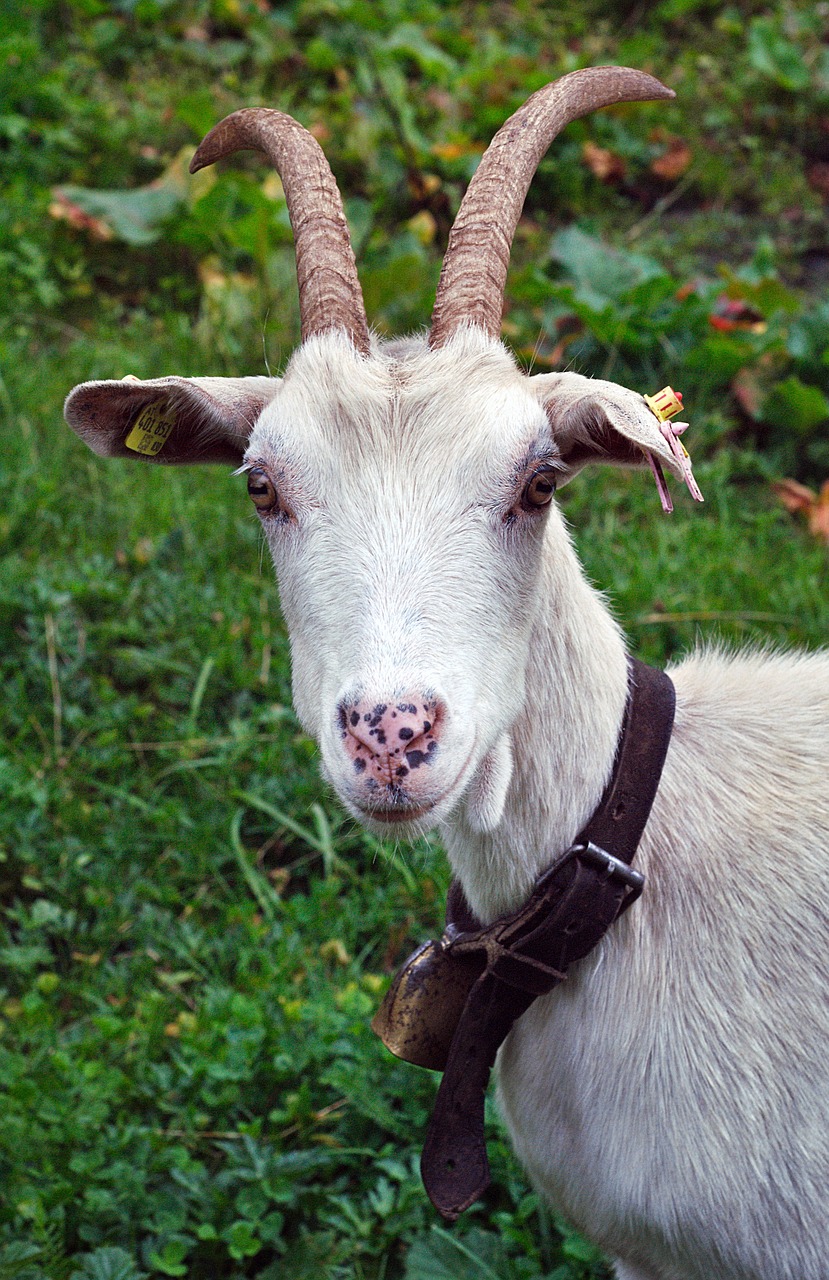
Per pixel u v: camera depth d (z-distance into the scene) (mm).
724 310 5031
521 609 1928
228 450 2340
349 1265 2572
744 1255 2027
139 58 6578
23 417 4570
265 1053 2850
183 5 6766
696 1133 2002
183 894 3340
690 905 2064
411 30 6492
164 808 3420
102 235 5367
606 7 7156
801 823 2109
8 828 3346
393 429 1890
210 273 5309
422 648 1767
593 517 4309
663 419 1876
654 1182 2033
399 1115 2738
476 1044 2049
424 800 1716
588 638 2066
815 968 2020
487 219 1991
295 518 1928
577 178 5906
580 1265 2541
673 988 2041
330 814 3484
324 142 5891
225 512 4246
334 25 6777
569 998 2090
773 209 5953
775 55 6535
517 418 1885
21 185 5570
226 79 6328
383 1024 2143
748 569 4102
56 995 3066
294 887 3434
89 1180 2596
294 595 1972
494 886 2086
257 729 3658
